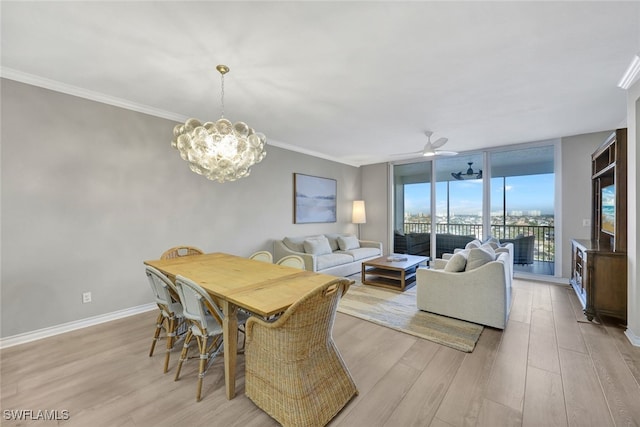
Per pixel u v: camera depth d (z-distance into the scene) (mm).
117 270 3020
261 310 1478
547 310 3248
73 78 2502
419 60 2180
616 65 2256
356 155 5863
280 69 2314
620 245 2805
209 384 1908
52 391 1815
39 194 2555
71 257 2730
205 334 1786
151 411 1643
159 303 2141
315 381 1581
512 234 4965
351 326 2830
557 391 1795
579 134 4262
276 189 4863
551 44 1971
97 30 1813
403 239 6371
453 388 1836
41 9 1607
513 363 2127
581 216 4262
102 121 2906
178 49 2033
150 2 1560
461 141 4707
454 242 5621
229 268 2430
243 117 3512
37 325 2549
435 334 2607
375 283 4262
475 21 1727
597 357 2201
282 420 1512
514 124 3781
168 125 3410
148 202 3252
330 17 1687
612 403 1680
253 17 1686
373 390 1819
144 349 2373
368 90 2719
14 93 2424
